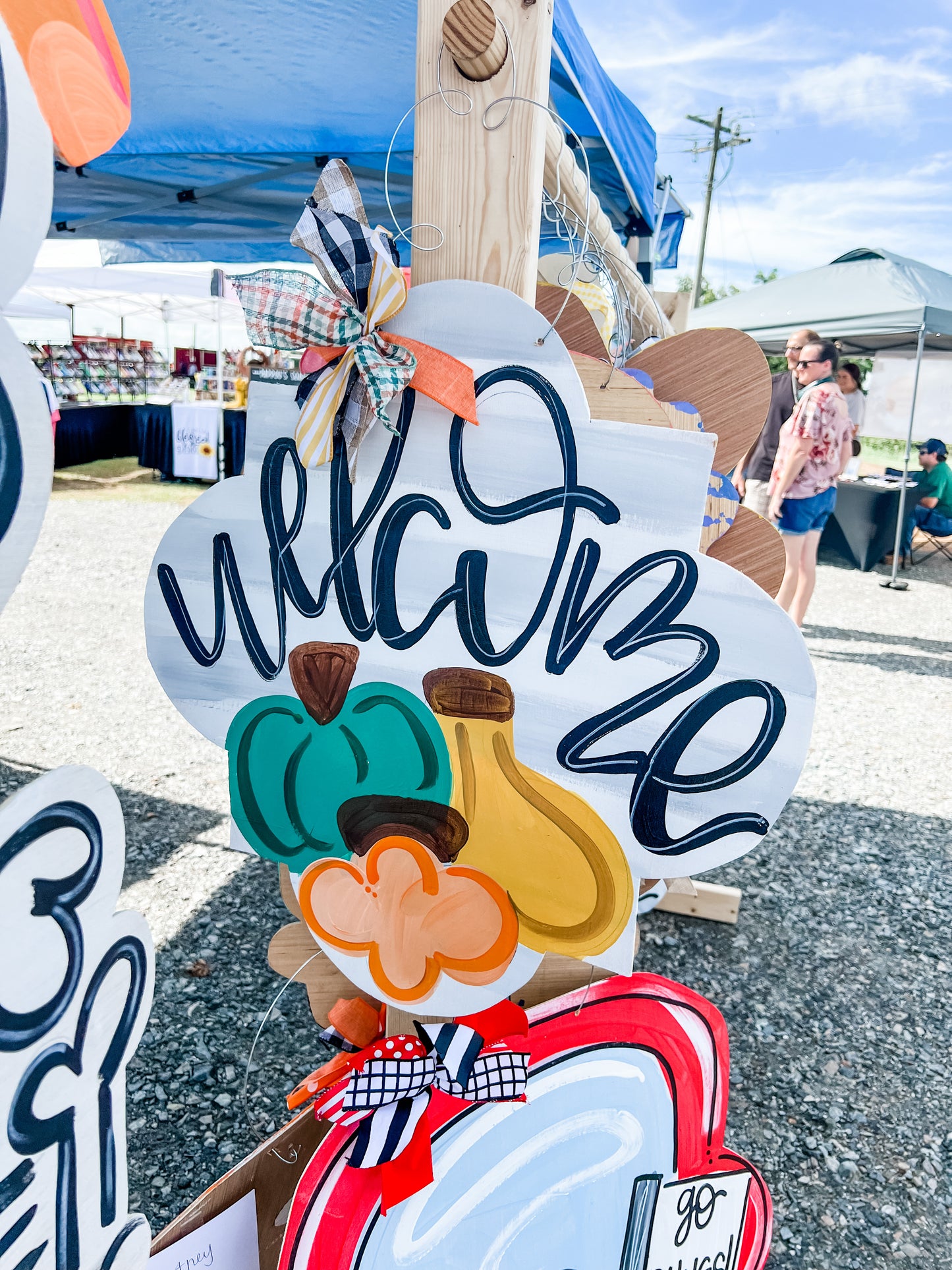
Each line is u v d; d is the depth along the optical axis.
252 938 2.41
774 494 5.15
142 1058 1.95
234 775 0.96
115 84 0.55
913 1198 1.70
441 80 0.84
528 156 0.83
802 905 2.78
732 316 8.95
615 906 0.88
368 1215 0.96
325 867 0.95
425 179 0.87
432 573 0.86
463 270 0.87
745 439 1.18
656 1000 1.08
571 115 2.29
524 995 1.11
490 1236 1.01
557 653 0.84
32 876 0.52
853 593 7.73
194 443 10.31
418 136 0.86
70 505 8.91
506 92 0.83
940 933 2.65
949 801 3.64
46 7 0.47
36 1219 0.56
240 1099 1.84
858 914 2.74
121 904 2.54
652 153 3.13
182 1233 0.97
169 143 2.92
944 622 6.82
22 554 0.48
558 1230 1.04
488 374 0.81
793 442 5.04
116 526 8.09
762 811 0.82
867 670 5.50
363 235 0.79
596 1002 1.05
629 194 2.82
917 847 3.22
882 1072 2.05
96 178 3.32
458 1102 0.99
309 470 0.87
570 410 0.80
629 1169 1.07
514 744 0.87
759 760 0.81
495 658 0.86
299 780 0.94
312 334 0.82
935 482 8.85
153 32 1.90
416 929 0.94
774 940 2.58
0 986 0.51
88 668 4.55
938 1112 1.93
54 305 9.76
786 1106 1.93
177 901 2.56
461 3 0.78
